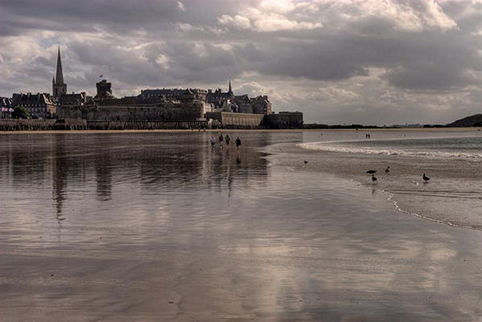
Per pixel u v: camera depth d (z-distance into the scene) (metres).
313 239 15.14
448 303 9.80
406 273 11.72
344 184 29.45
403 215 19.11
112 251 13.67
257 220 18.14
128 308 9.42
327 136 194.38
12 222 17.78
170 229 16.58
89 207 21.05
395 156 59.34
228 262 12.60
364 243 14.62
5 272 11.70
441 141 142.62
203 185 28.95
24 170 38.91
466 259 12.88
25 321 8.80
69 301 9.77
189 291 10.40
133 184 29.44
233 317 9.05
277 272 11.78
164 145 93.62
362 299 10.02
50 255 13.23
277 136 180.25
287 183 29.95
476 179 32.16
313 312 9.33
